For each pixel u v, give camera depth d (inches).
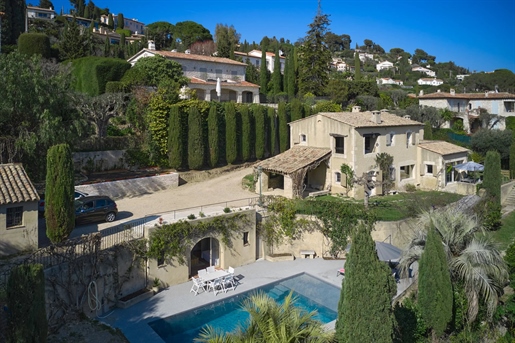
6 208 808.9
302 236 1173.1
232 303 873.5
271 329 491.5
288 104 1998.0
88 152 1437.0
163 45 4055.1
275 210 1162.0
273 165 1418.6
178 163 1553.9
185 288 937.5
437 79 6220.5
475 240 721.6
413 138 1620.3
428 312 681.0
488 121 2600.9
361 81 2984.7
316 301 881.5
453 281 718.5
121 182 1338.6
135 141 1588.3
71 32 2588.6
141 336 722.8
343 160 1414.9
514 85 4847.4
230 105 1716.3
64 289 738.8
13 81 1133.7
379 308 509.4
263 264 1104.2
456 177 1706.4
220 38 3430.1
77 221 1028.5
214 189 1461.6
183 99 1670.8
